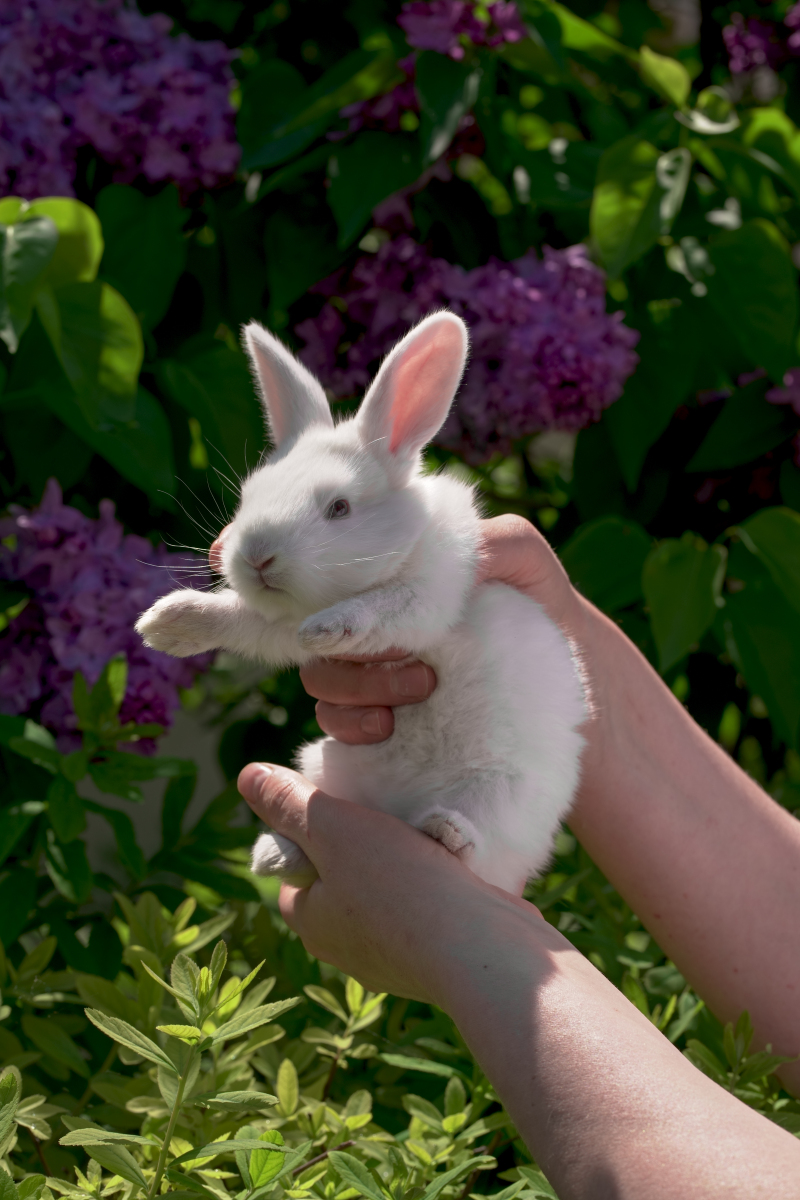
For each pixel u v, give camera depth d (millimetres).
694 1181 808
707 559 1226
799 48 1432
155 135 1260
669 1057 848
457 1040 1029
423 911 919
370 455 1020
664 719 1085
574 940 1067
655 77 1277
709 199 1327
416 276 1295
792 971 1043
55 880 1095
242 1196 873
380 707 1007
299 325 1315
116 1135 879
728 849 1062
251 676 1620
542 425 1270
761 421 1304
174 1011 980
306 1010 1089
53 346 1140
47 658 1191
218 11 1382
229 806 1183
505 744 997
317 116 1250
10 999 1036
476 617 1009
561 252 1282
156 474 1165
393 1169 920
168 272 1265
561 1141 827
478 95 1271
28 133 1217
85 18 1242
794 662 1258
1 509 1255
